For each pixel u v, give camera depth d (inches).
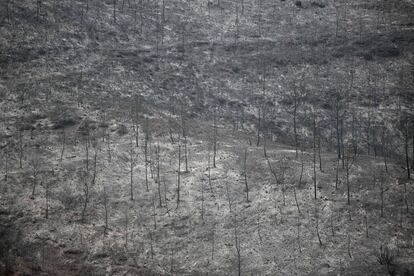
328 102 4074.8
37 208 2411.4
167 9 5324.8
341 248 2172.7
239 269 2053.4
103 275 2068.2
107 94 3663.9
